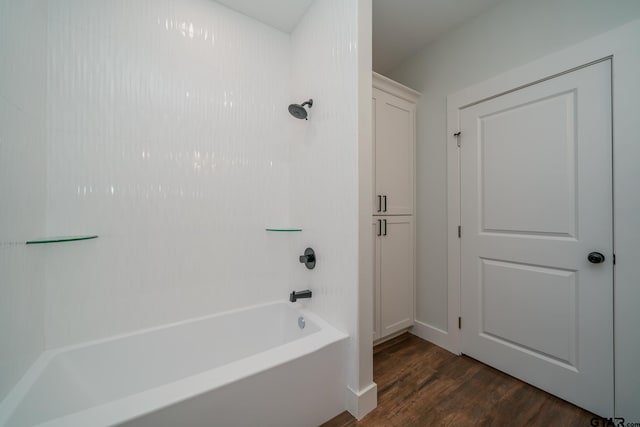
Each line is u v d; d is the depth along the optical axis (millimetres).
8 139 863
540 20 1466
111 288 1269
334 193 1408
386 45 2100
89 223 1217
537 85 1465
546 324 1430
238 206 1664
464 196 1835
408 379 1537
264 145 1772
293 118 1825
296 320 1621
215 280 1576
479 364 1705
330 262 1437
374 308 1893
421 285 2141
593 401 1249
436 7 1701
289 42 1895
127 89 1307
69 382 1087
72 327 1173
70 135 1173
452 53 1928
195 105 1506
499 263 1647
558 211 1383
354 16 1266
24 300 957
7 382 847
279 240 1835
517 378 1539
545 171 1434
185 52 1475
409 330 2203
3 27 840
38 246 1061
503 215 1620
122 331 1293
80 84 1195
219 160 1590
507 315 1600
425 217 2121
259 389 991
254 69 1727
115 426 732
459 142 1864
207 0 1549
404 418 1229
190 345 1441
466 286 1818
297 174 1771
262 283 1762
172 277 1436
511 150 1580
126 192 1306
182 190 1465
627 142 1152
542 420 1223
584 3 1309
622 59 1163
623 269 1165
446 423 1200
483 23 1738
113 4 1276
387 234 1974
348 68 1306
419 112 2174
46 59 1115
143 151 1352
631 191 1143
